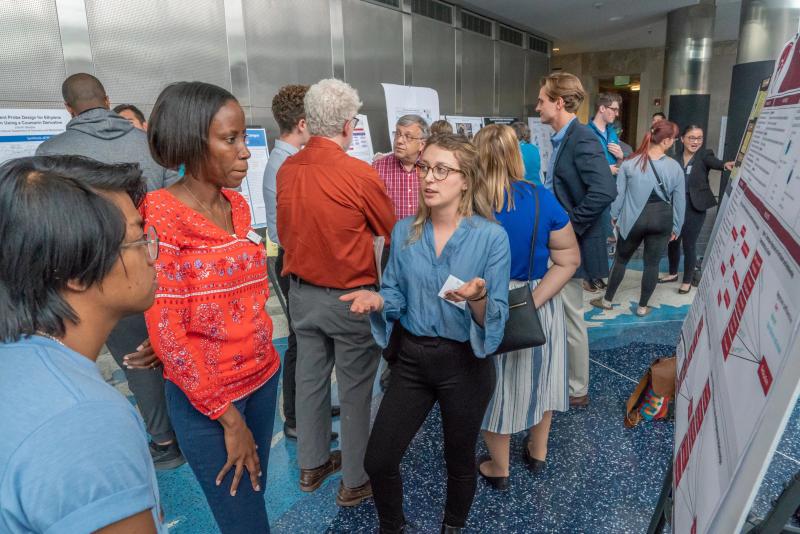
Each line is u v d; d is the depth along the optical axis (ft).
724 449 2.00
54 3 10.69
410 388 4.90
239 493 3.90
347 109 5.49
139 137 6.37
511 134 5.39
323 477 6.70
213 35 13.67
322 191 5.31
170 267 3.40
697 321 3.64
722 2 25.84
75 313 1.87
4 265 1.73
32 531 1.56
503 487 6.55
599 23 28.04
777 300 1.84
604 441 7.61
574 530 5.88
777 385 1.59
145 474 1.76
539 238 5.53
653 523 4.41
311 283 5.76
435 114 18.53
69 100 6.44
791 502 2.32
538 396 6.03
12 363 1.71
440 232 4.69
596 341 11.31
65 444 1.57
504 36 27.40
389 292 4.84
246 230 4.03
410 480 6.81
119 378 9.64
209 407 3.58
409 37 20.58
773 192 2.40
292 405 7.70
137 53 12.16
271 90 15.35
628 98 44.62
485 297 4.41
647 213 11.81
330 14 16.99
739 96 16.60
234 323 3.79
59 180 1.81
